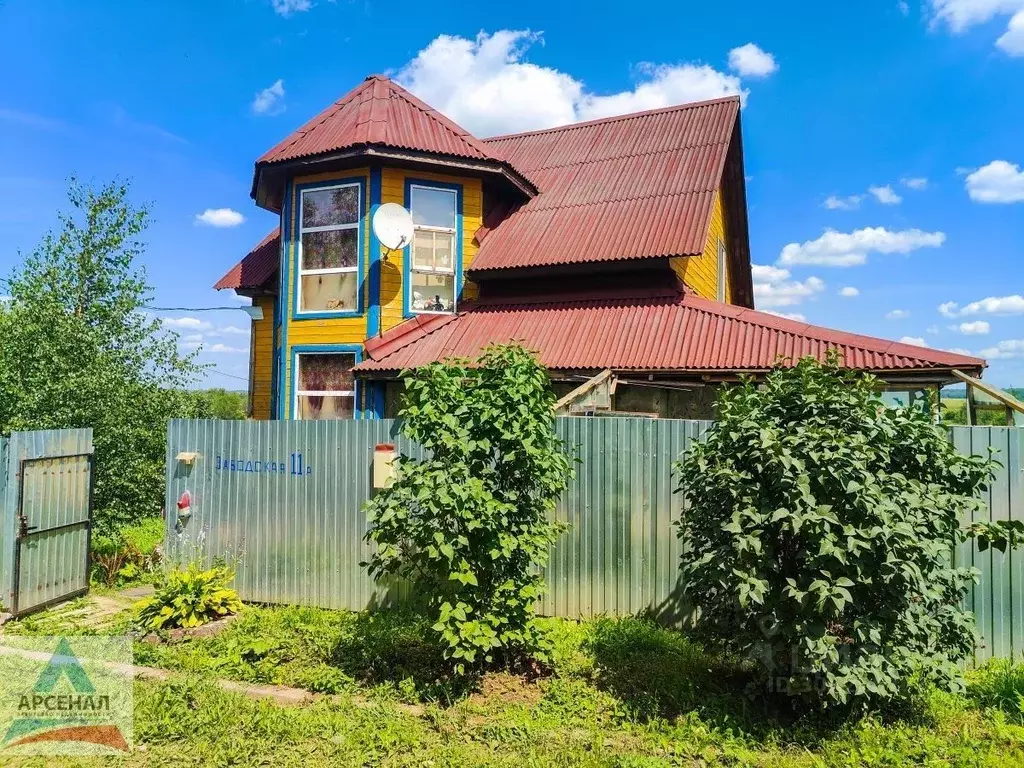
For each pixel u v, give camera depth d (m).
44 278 9.18
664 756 3.71
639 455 5.76
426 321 10.54
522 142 14.48
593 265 9.88
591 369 8.48
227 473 6.98
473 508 4.23
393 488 4.46
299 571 6.66
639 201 10.91
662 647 5.09
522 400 4.57
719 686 4.47
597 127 14.05
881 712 4.01
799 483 3.51
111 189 9.80
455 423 4.39
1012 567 4.98
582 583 5.89
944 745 3.70
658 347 8.63
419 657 5.04
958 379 7.27
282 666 5.04
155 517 9.06
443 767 3.62
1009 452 4.98
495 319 10.23
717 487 3.88
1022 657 4.93
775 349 8.14
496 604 4.50
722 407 4.29
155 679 4.79
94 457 7.53
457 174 11.04
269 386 13.89
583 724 4.06
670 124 13.22
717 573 3.78
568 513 5.94
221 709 4.28
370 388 10.06
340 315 10.59
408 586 6.21
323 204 11.00
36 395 7.83
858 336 8.25
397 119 10.94
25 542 6.54
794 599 3.71
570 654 5.02
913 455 3.91
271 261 13.66
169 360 9.44
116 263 9.85
